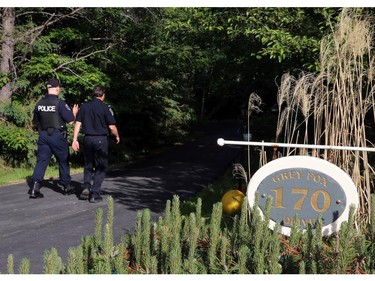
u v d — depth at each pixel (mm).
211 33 10867
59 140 9445
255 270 3678
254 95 6418
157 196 9766
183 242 4133
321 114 5258
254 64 11438
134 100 18203
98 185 8977
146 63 17969
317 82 5277
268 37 8195
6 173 13602
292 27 8617
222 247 3863
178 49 18031
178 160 18250
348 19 5301
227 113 42438
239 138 27562
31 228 7027
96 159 8977
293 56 8586
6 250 5973
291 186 4566
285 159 4578
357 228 4719
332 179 4504
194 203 8227
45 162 9438
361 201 5000
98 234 4160
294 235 4184
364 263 3893
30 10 15484
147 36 18047
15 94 15414
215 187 10773
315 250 3893
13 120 15094
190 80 26578
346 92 5188
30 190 9758
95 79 15562
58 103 9375
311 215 4523
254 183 4617
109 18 17109
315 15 8344
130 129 19172
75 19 16359
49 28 16141
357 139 5078
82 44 16641
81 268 3621
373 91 5234
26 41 14906
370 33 5688
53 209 8336
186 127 27297
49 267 3510
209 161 17844
